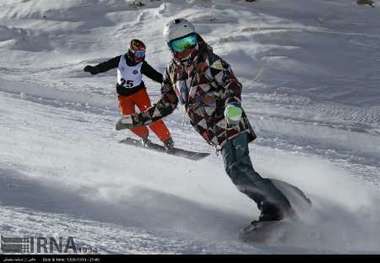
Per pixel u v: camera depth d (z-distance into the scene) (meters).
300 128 35.69
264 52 55.47
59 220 11.70
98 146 24.78
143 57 24.39
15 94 41.75
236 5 72.62
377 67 53.38
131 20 70.94
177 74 14.10
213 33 63.03
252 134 14.12
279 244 12.61
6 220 10.94
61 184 15.90
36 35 68.62
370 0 74.88
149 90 46.81
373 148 31.61
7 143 23.36
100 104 40.31
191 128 32.94
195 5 72.62
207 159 23.70
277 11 70.88
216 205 15.69
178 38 13.45
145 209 14.38
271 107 42.06
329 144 31.70
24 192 14.30
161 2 74.81
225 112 12.97
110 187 16.33
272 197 13.30
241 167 13.52
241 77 50.03
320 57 55.06
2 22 74.94
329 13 71.00
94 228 11.38
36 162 19.48
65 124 30.75
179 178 19.31
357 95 46.41
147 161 22.19
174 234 12.12
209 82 13.72
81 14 74.00
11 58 61.81
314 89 47.53
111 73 55.12
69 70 55.53
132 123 15.45
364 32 64.94
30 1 79.94
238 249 11.35
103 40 66.12
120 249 9.88
